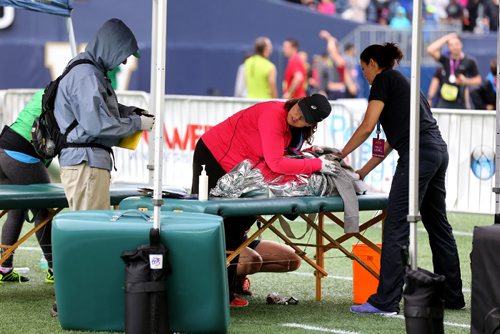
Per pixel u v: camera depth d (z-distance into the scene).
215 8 48.78
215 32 48.91
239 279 23.25
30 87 48.00
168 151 39.69
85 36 46.66
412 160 17.33
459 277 22.16
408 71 51.00
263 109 21.11
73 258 18.12
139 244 17.78
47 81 48.00
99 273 18.14
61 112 20.17
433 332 16.47
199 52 48.75
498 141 19.45
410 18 55.69
